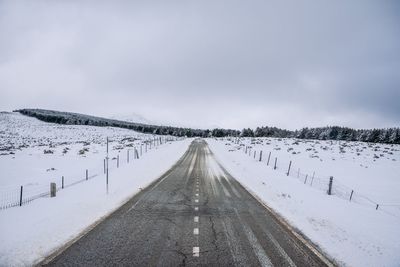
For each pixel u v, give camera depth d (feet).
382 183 85.05
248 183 69.41
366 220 39.37
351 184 81.30
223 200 50.06
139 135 392.27
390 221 39.81
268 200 50.60
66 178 78.02
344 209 45.32
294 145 203.72
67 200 45.24
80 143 208.64
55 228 31.83
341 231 33.96
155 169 91.66
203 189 60.23
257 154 152.35
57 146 175.01
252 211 42.70
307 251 27.73
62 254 25.39
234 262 24.85
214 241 29.84
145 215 39.09
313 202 49.34
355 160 131.54
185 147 210.59
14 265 22.93
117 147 175.11
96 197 48.08
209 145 245.04
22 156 123.85
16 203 47.98
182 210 42.42
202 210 42.75
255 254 26.71
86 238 29.55
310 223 36.88
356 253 27.58
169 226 34.55
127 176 73.72
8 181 75.56
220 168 99.14
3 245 26.58
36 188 64.08
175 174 82.58
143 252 26.45
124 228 33.24
